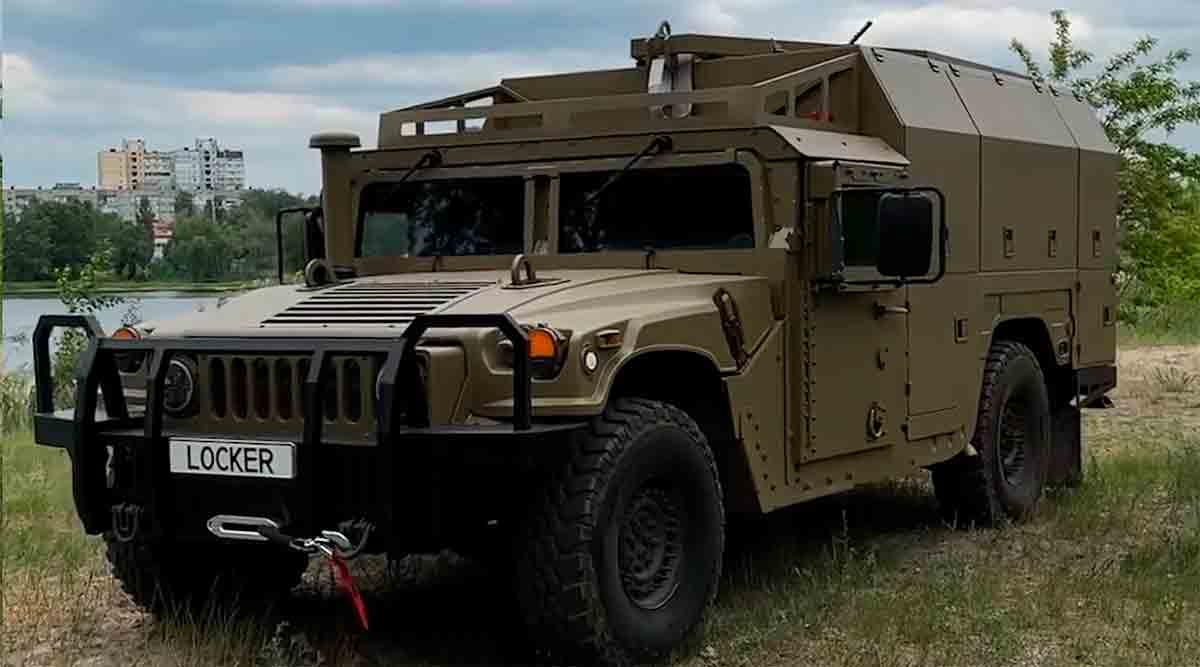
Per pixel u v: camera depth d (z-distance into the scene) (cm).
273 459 479
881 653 534
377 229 662
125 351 512
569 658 496
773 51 719
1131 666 521
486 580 661
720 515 549
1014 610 592
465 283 562
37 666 536
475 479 495
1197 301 2234
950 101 738
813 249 599
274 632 570
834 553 667
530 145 632
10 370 1334
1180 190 2219
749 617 582
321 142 664
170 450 497
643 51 698
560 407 477
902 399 680
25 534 722
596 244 621
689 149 607
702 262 599
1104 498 833
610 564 496
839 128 664
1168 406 1271
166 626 558
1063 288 846
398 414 459
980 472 762
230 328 524
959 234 727
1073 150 855
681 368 558
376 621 595
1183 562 653
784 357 596
